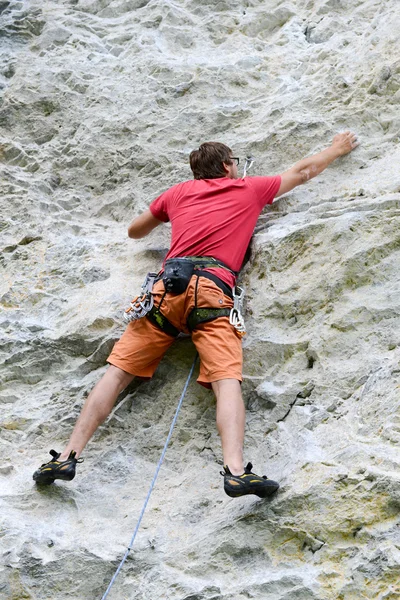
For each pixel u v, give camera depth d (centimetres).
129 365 712
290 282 747
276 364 718
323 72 962
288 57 1016
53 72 1081
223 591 578
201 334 693
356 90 904
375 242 726
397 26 933
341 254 736
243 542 601
